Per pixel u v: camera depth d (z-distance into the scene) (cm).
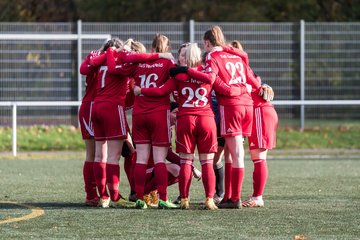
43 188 3969
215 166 3422
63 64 7144
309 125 7500
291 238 2545
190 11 10212
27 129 7000
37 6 10469
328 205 3312
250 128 3244
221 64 3166
